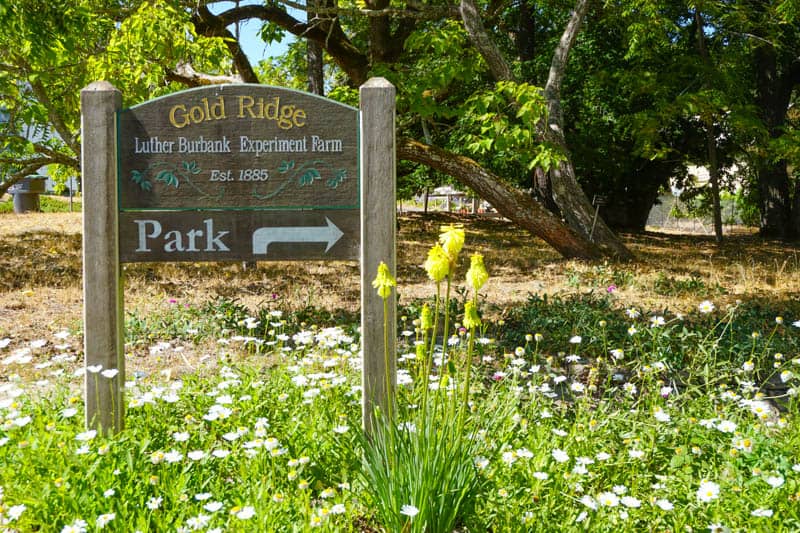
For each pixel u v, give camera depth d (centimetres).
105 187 404
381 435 336
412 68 1457
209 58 948
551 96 1540
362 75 1670
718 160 2698
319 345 540
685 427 394
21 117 908
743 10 1986
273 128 405
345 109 404
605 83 2245
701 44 2123
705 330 701
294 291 981
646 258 1555
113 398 402
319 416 400
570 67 2348
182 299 880
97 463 320
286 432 380
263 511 288
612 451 368
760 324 759
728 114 2131
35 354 640
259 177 407
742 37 2184
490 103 1221
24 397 450
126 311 767
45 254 1291
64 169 1411
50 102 1056
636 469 354
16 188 2556
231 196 407
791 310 873
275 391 444
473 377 469
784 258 1662
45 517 288
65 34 822
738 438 359
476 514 307
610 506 306
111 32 1035
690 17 2305
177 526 281
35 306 851
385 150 398
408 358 508
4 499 295
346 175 406
